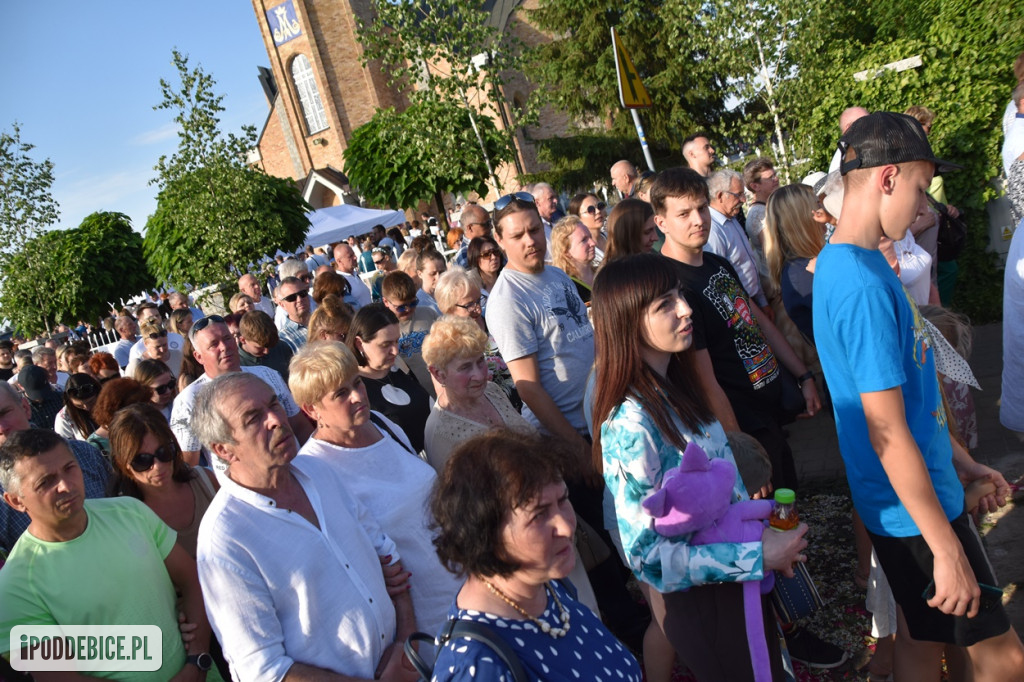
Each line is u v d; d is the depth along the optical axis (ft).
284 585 7.86
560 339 12.24
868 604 10.00
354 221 70.90
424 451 12.16
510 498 5.34
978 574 7.67
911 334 7.46
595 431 7.82
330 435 9.71
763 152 34.14
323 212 72.23
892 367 7.14
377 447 9.84
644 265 7.46
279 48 128.88
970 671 7.84
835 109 24.58
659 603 8.33
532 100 44.06
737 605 7.09
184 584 9.66
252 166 51.52
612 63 71.46
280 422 8.13
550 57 77.25
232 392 8.09
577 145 73.46
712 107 69.56
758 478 8.79
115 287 74.13
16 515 12.00
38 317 54.19
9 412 13.14
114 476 10.53
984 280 22.58
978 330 22.11
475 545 5.43
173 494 10.64
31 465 8.55
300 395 9.51
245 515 7.94
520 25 113.39
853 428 7.72
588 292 15.98
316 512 8.44
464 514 5.47
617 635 12.05
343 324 15.26
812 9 33.09
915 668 8.25
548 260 22.72
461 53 41.83
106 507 9.34
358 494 9.52
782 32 33.55
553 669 5.58
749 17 33.45
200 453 14.08
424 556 9.55
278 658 7.66
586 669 5.77
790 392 12.16
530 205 12.32
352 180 58.80
